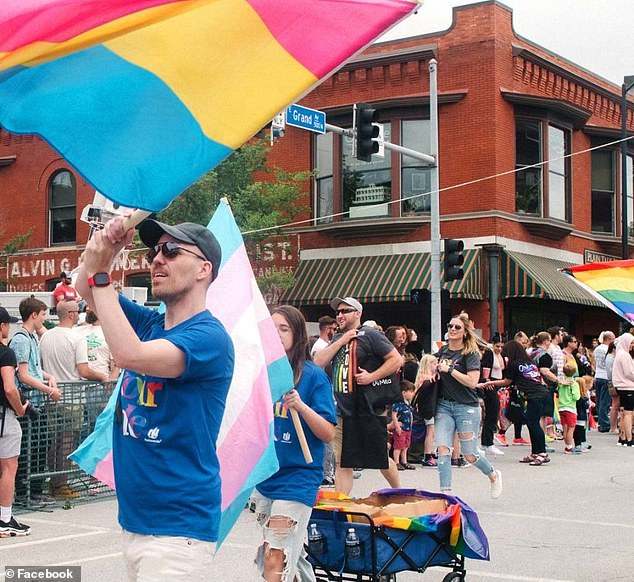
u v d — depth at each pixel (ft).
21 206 96.78
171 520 11.09
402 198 79.51
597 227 89.92
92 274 10.73
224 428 14.48
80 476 35.32
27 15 10.29
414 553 18.37
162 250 11.69
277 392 16.14
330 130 52.49
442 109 79.00
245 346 15.11
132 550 11.21
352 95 81.97
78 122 10.75
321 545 18.12
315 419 16.62
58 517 31.63
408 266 77.82
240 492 14.37
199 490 11.23
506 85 78.64
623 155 83.92
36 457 33.42
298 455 16.78
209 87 11.19
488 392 48.49
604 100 92.48
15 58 10.37
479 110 77.61
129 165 10.85
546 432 59.77
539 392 47.19
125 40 10.91
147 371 10.82
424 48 79.05
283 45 11.42
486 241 76.59
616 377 57.67
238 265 16.06
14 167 97.30
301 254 83.61
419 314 79.00
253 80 11.35
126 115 10.93
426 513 19.11
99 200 36.70
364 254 80.74
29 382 31.22
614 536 28.48
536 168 81.00
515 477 42.01
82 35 10.60
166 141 11.03
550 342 52.49
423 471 44.06
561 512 32.71
